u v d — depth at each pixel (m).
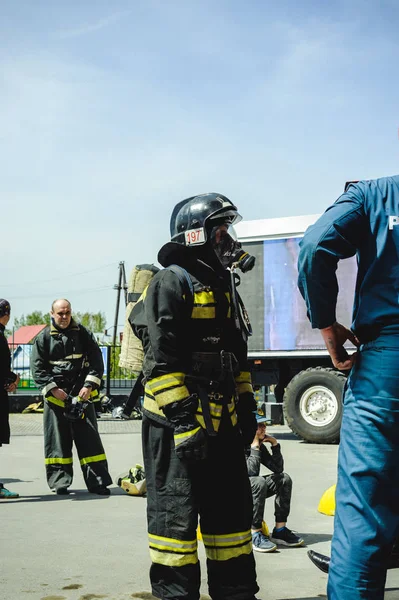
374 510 3.12
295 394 13.25
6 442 7.99
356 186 3.38
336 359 3.38
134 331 3.85
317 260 3.25
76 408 8.05
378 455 3.11
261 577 4.83
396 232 3.22
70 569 5.00
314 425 13.06
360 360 3.24
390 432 3.11
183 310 3.67
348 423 3.22
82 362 8.27
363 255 3.31
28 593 4.46
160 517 3.66
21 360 22.45
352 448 3.18
